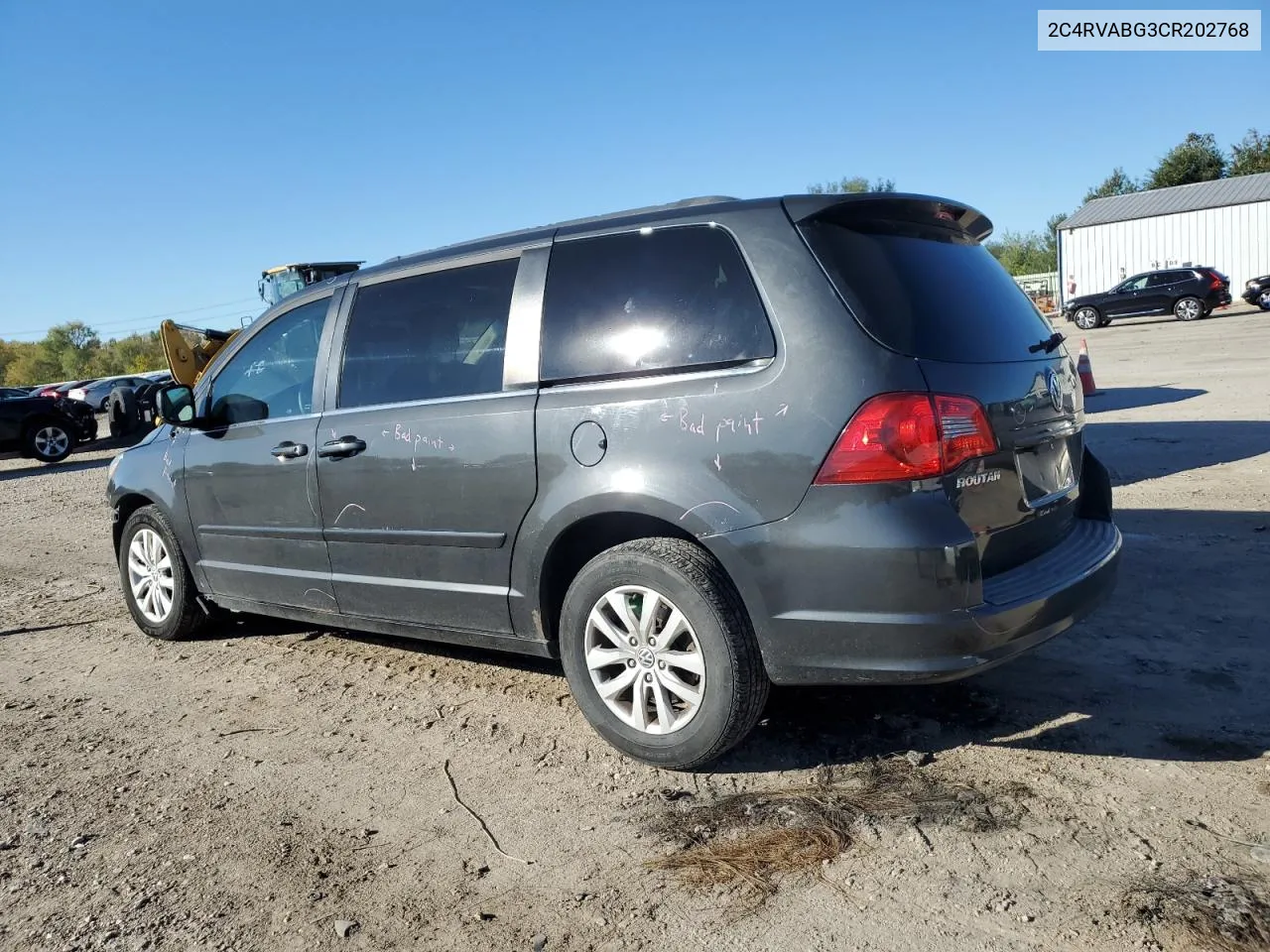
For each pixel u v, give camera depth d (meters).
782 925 2.51
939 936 2.42
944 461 2.91
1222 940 2.32
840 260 3.14
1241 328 22.94
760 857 2.83
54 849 3.18
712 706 3.19
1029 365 3.39
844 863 2.76
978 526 3.03
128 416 16.97
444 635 4.04
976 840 2.82
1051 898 2.53
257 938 2.62
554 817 3.16
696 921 2.56
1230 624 4.36
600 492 3.35
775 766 3.38
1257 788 2.99
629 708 3.48
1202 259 36.78
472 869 2.89
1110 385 14.25
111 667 5.12
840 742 3.52
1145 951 2.30
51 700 4.67
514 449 3.60
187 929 2.68
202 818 3.33
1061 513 3.53
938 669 2.91
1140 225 37.88
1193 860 2.64
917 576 2.87
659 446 3.24
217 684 4.71
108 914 2.78
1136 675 3.89
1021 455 3.25
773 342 3.11
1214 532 5.91
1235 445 8.70
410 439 3.95
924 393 2.92
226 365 5.05
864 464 2.90
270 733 4.05
